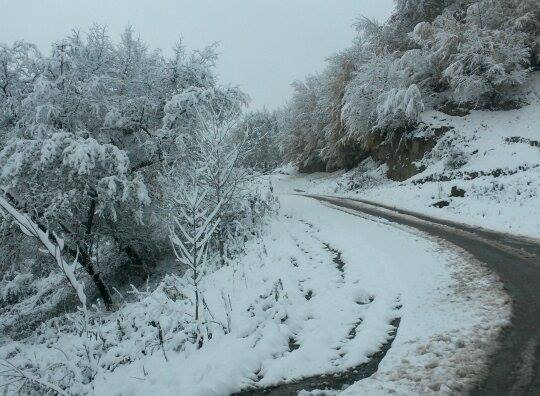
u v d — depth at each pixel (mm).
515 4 23453
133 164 17250
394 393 4309
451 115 23938
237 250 13328
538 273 7516
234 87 18047
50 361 7016
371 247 10492
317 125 39531
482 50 21906
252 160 40500
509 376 4359
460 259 8797
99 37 17234
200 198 6785
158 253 18859
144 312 8844
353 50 32656
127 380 5695
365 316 6461
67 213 14414
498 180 15820
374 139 28734
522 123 20281
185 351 6258
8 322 14359
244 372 5262
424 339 5383
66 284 14508
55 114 14469
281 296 7621
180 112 16891
